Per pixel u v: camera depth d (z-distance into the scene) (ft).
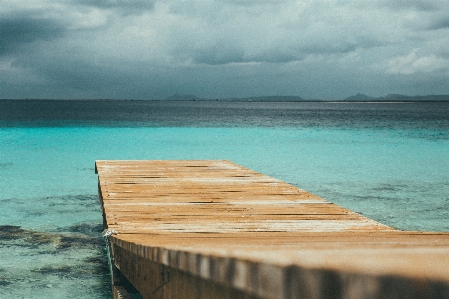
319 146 86.89
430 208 37.37
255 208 19.61
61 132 116.67
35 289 19.92
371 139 102.68
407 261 1.22
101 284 20.66
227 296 2.09
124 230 15.39
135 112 317.01
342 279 1.28
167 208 19.35
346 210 19.40
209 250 2.41
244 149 81.10
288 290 1.50
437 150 80.38
